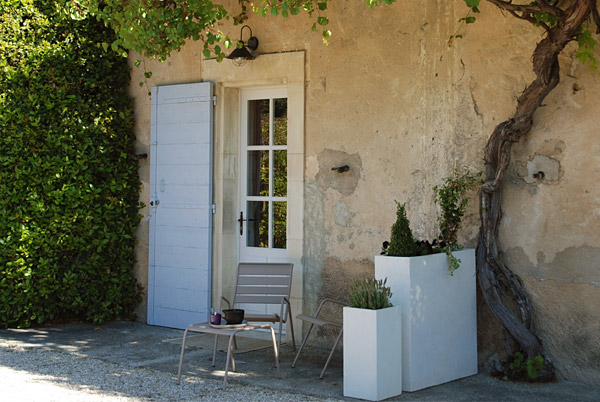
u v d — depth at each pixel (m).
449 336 5.18
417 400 4.68
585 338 5.11
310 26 6.50
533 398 4.74
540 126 5.31
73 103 7.29
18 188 6.93
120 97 7.75
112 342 6.59
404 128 5.96
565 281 5.20
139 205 7.64
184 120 7.25
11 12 6.96
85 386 5.00
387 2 4.63
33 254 7.04
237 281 6.35
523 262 5.37
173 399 4.69
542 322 5.28
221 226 7.08
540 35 5.30
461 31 5.66
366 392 4.67
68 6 6.52
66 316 7.64
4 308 6.98
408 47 5.94
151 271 7.48
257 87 7.07
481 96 5.57
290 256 6.56
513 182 5.42
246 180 7.17
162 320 7.38
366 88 6.17
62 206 7.20
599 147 5.07
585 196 5.12
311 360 5.88
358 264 6.18
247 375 5.37
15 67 6.95
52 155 7.14
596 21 4.95
